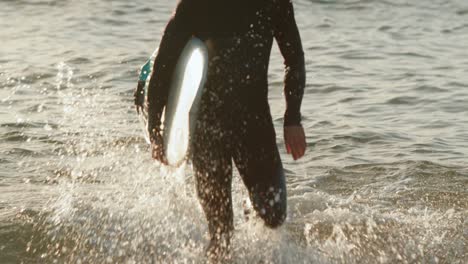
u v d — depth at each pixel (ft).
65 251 28.50
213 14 25.29
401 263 28.02
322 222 31.32
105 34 74.90
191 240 29.27
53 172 37.32
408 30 80.23
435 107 52.08
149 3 88.84
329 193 35.42
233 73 25.17
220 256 26.48
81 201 33.04
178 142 25.29
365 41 74.79
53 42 70.74
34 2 87.86
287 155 41.29
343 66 64.44
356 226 30.99
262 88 25.58
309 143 43.55
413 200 34.30
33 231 29.86
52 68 60.85
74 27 77.41
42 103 50.55
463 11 89.25
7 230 29.78
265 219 26.13
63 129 44.47
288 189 35.58
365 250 28.94
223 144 25.49
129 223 30.73
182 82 25.16
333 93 55.83
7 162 38.63
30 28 76.43
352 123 47.85
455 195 34.86
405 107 52.19
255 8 25.54
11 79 56.90
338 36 77.10
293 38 26.35
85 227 30.32
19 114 47.57
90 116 47.62
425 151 42.27
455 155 41.55
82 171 37.50
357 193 35.35
